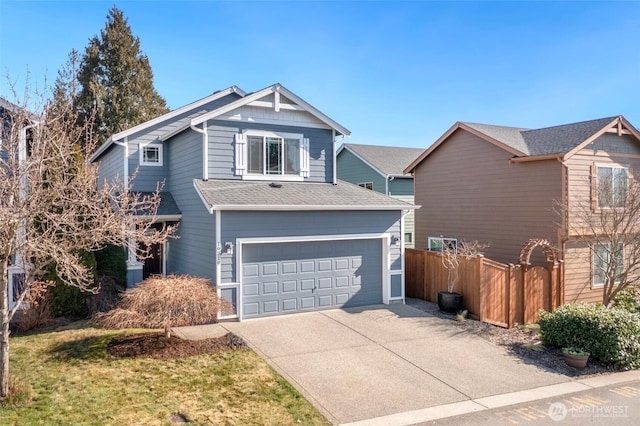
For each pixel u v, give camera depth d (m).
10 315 6.59
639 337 9.16
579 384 8.12
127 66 32.31
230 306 10.05
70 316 11.61
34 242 6.36
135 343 9.12
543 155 14.48
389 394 7.39
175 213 14.63
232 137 13.74
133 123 31.97
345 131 15.29
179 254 14.90
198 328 10.77
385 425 6.31
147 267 16.14
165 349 8.84
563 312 10.09
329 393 7.35
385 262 13.73
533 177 15.05
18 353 8.56
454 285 13.13
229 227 11.42
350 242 13.27
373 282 13.68
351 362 8.80
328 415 6.57
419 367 8.68
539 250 14.78
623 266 15.33
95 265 12.27
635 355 9.07
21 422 5.79
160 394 6.87
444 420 6.52
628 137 15.81
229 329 10.73
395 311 12.87
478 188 17.11
